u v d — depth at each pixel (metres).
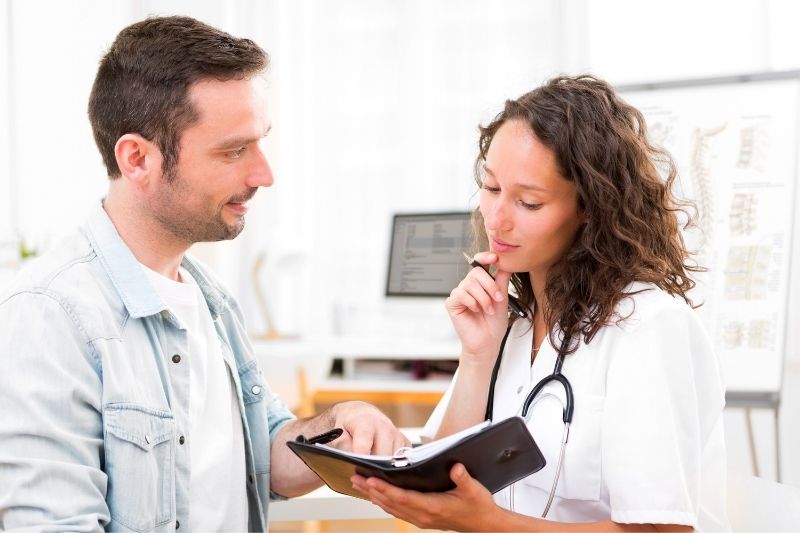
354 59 3.60
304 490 1.29
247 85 1.09
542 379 1.10
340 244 3.60
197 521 1.11
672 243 1.16
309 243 3.52
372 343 2.80
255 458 1.29
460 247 2.73
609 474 0.99
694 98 2.29
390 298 2.82
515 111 1.09
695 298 2.20
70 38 3.03
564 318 1.10
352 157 3.60
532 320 1.23
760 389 2.15
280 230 3.03
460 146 3.52
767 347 2.15
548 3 3.44
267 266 3.16
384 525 2.19
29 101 2.86
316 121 3.58
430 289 2.76
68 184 3.03
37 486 0.90
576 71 3.33
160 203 1.09
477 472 0.93
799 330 2.98
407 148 3.56
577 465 1.04
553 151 1.05
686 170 2.25
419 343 2.81
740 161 2.22
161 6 3.40
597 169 1.06
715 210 2.22
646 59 3.20
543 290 1.18
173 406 1.09
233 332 1.32
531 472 0.97
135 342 1.07
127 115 1.07
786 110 2.21
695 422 1.00
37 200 2.89
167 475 1.06
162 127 1.06
